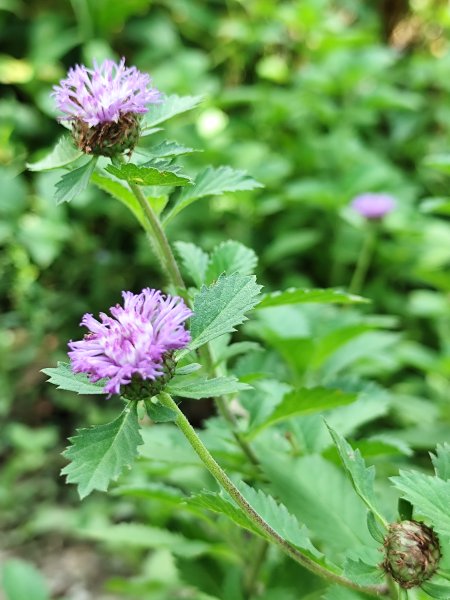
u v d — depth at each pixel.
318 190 0.54
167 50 0.76
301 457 0.24
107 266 0.62
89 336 0.16
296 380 0.33
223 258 0.24
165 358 0.16
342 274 0.58
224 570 0.27
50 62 0.72
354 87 0.70
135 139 0.19
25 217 0.64
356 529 0.22
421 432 0.37
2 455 0.56
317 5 0.68
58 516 0.47
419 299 0.50
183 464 0.25
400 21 0.86
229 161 0.59
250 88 0.76
